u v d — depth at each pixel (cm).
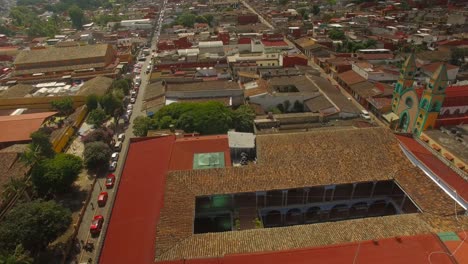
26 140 7881
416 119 7656
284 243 4109
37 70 12444
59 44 16062
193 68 12381
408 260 3828
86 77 12181
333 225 4422
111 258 4000
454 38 14750
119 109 9662
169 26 19938
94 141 7638
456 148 6588
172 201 4741
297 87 10338
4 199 5581
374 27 17175
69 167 6275
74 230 5594
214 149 6022
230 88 9825
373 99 9500
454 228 4284
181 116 7625
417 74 11662
